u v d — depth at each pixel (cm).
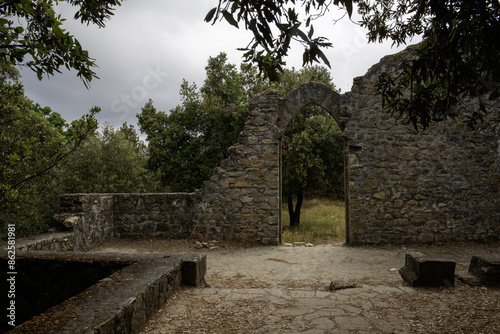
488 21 211
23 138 602
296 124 1252
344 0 173
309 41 187
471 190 757
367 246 735
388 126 759
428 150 757
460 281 412
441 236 748
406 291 384
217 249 715
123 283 301
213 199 775
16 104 757
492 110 756
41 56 303
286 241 866
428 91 249
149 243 761
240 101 1606
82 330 204
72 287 379
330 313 320
